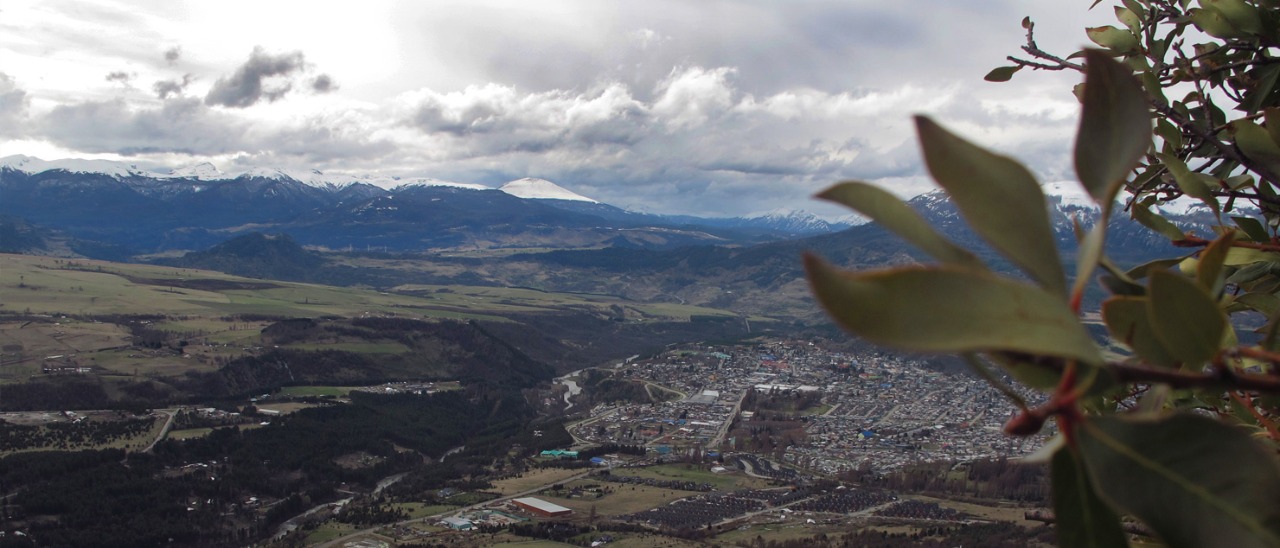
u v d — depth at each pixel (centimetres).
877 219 108
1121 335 133
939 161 114
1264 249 257
